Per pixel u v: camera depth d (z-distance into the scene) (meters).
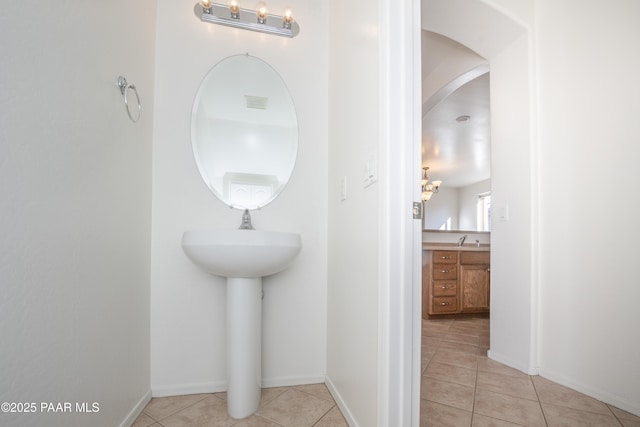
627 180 1.48
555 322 1.75
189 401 1.46
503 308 2.03
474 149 4.71
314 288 1.70
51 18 0.81
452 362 2.03
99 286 1.04
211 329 1.56
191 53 1.65
